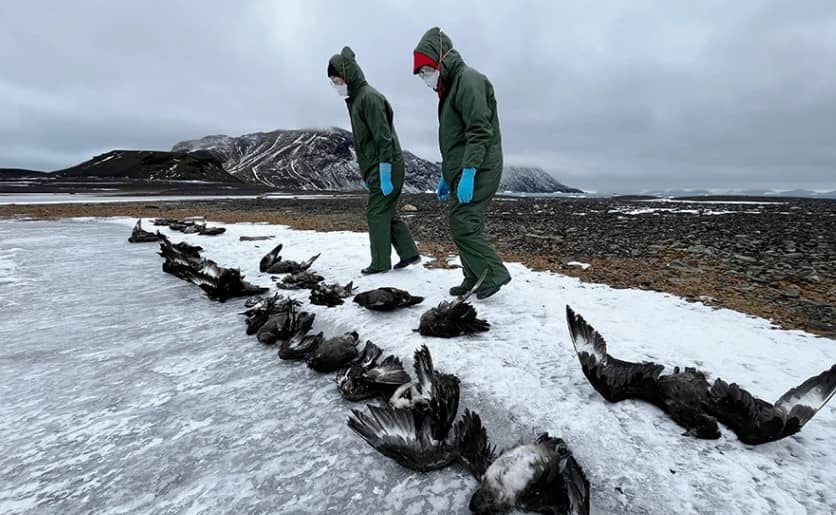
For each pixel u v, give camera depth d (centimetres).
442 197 572
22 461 238
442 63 467
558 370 328
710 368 314
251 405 297
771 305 463
